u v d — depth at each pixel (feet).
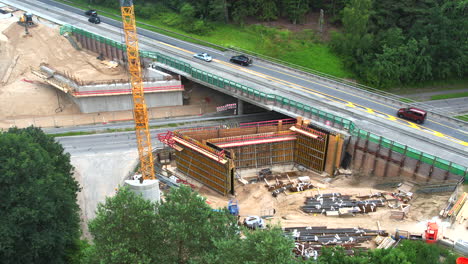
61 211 141.90
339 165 209.46
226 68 274.36
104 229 96.89
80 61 330.13
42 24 354.95
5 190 123.24
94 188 192.54
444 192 164.55
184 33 346.13
